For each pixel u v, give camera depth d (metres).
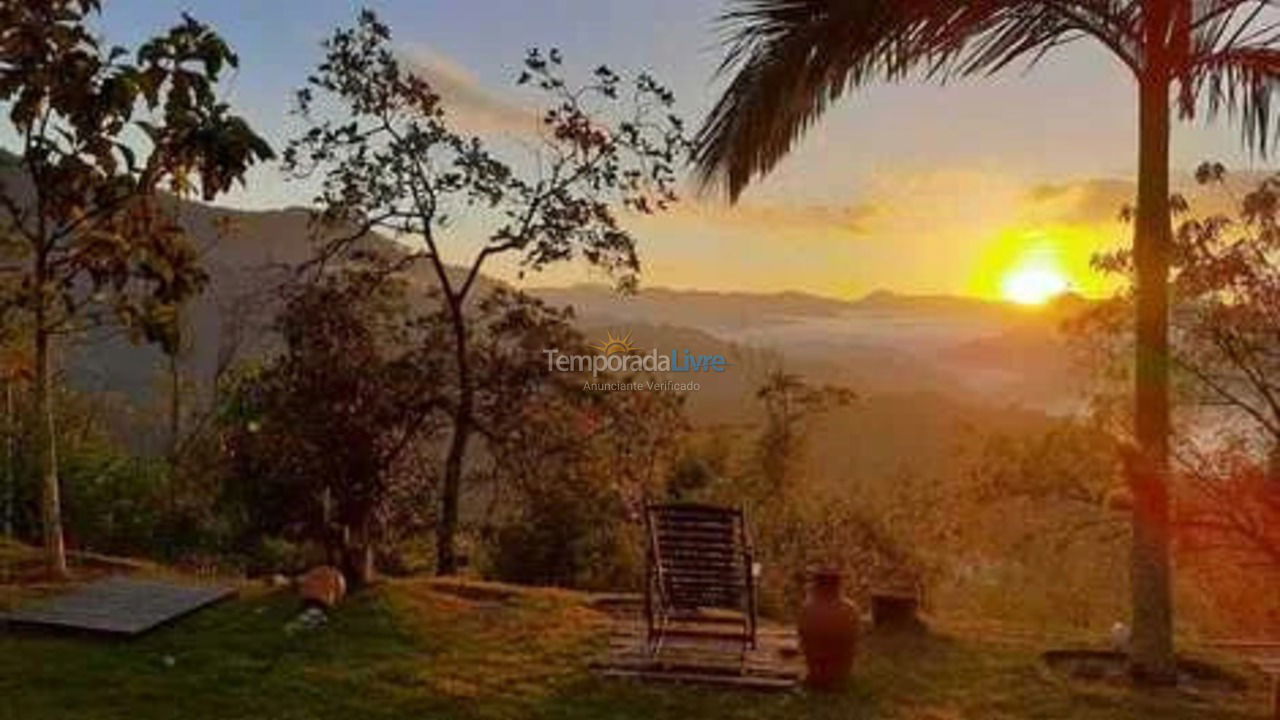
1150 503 8.82
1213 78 8.57
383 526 14.01
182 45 9.19
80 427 19.59
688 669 8.69
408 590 10.66
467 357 15.91
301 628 9.25
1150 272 8.76
